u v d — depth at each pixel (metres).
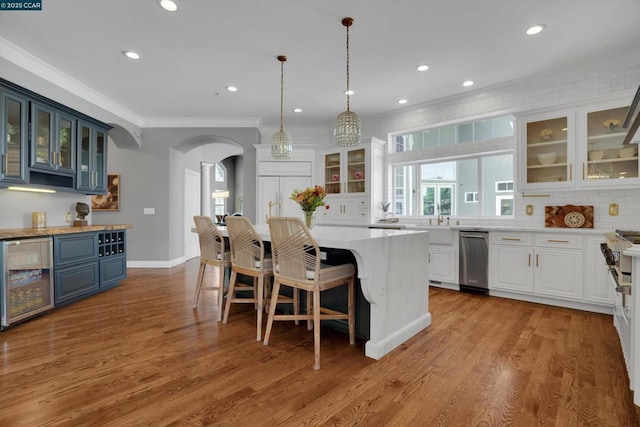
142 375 1.90
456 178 4.68
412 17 2.62
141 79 3.85
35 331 2.59
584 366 2.01
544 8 2.49
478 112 4.30
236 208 13.30
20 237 2.77
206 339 2.44
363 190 5.11
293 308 2.96
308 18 2.62
